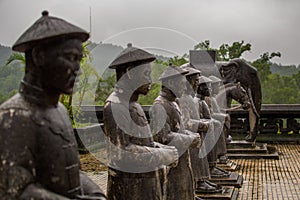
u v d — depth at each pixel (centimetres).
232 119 2012
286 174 1364
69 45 374
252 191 1144
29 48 375
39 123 369
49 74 373
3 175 347
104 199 405
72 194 388
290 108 2050
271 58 3192
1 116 359
